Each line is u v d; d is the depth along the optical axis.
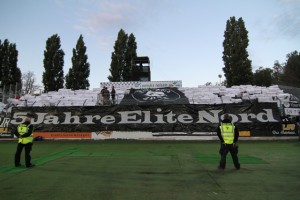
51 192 6.82
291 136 18.80
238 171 9.17
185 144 17.09
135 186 7.36
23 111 20.52
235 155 9.52
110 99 24.97
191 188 7.13
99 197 6.41
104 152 13.85
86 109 20.28
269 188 7.08
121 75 39.28
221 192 6.75
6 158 12.27
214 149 14.75
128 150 14.56
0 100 37.25
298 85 68.31
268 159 11.54
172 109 19.88
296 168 9.65
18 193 6.74
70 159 11.74
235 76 36.19
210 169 9.52
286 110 21.50
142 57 35.88
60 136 19.89
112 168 9.76
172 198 6.30
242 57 36.69
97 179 8.14
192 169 9.54
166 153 13.39
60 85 39.03
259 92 28.36
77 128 19.95
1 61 44.50
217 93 27.56
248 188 7.09
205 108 19.64
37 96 29.19
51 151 14.37
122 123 19.83
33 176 8.55
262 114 19.25
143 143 17.80
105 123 19.92
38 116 20.34
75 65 38.19
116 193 6.73
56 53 39.28
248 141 18.25
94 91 30.41
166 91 27.56
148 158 11.91
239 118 19.19
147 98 25.94
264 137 18.78
